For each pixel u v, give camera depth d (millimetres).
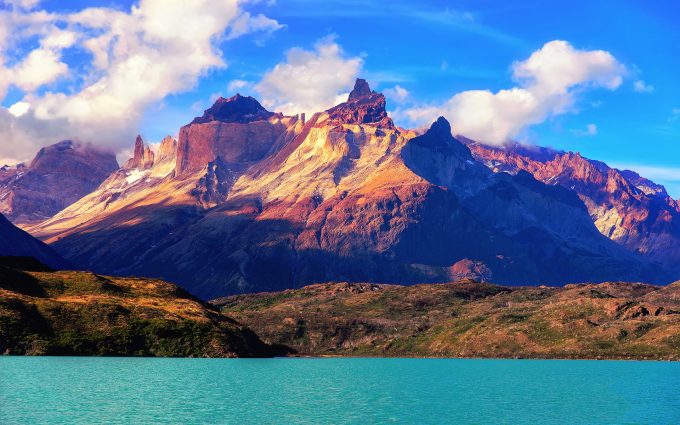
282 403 188375
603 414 179875
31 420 157000
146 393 195500
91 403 177750
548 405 193000
